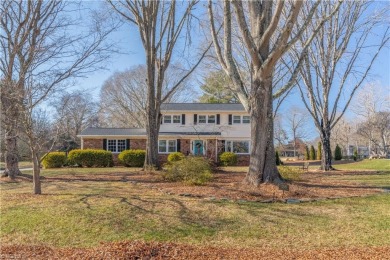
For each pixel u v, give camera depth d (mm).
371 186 11039
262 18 9750
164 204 7699
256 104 9727
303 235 5910
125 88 39750
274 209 7430
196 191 9227
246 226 6367
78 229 6152
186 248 5211
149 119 17234
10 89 8250
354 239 5668
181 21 17594
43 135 9422
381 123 40344
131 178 13430
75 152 23234
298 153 53250
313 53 19281
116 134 26859
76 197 8562
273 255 4883
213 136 26422
